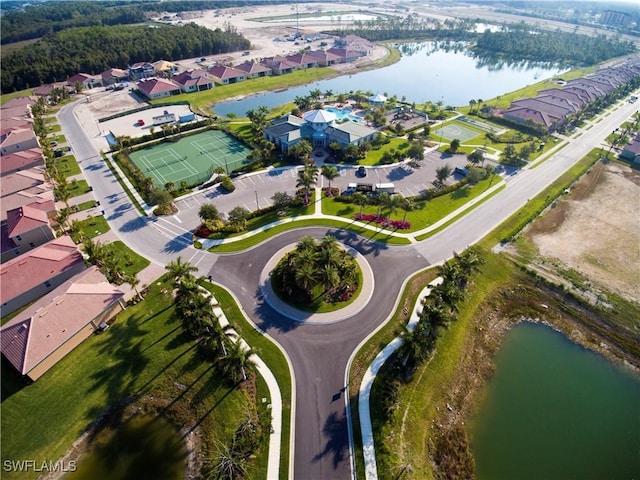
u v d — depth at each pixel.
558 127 134.12
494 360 55.88
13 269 62.25
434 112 144.50
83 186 94.25
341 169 101.94
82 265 67.12
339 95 153.50
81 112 143.25
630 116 147.62
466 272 58.50
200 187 92.81
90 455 43.41
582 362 56.09
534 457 45.16
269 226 78.88
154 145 115.62
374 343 55.31
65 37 199.38
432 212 85.50
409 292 63.94
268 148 109.00
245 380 49.97
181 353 52.75
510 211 87.25
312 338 55.84
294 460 42.41
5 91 165.00
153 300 61.81
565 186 97.69
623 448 46.59
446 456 44.44
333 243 62.84
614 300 65.38
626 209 90.44
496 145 120.31
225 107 153.12
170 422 46.22
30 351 49.25
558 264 72.94
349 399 48.22
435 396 49.91
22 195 82.88
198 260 70.06
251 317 58.84
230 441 43.84
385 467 41.75
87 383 49.28
